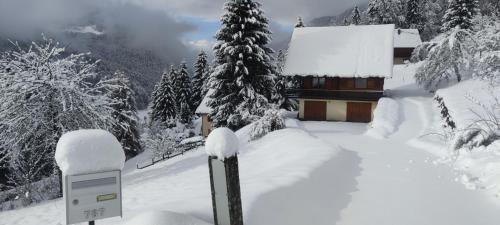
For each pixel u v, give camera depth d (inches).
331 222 321.1
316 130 1039.6
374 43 1338.6
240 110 1095.0
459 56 1302.9
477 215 337.4
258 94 1111.6
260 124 908.6
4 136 735.7
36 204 621.0
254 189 336.5
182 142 1750.7
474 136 562.6
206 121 1887.3
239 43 1117.7
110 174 207.8
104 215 206.7
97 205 204.8
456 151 564.7
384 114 1034.1
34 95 730.2
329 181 422.6
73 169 197.9
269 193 325.7
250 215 280.1
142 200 458.3
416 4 2910.9
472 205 361.7
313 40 1402.6
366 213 344.2
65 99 743.1
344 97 1302.9
